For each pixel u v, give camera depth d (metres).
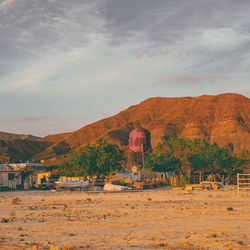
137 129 80.94
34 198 42.84
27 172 75.75
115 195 45.16
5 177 70.75
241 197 34.34
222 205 26.08
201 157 80.44
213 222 17.09
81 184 62.03
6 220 20.30
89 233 14.87
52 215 22.88
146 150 80.06
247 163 82.75
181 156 83.06
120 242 12.53
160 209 24.45
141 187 63.56
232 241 12.00
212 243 11.77
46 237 14.20
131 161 87.44
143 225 16.84
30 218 21.58
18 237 14.38
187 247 11.29
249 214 19.86
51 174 89.88
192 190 54.09
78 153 77.81
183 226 16.05
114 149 78.81
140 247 11.50
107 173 79.25
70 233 14.97
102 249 11.38
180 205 27.05
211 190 54.16
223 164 82.31
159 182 72.81
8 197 46.03
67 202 34.31
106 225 17.27
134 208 25.77
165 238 13.05
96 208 26.98
